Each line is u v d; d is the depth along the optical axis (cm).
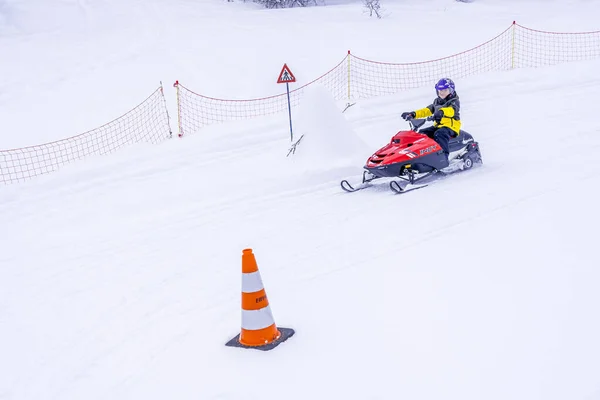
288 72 898
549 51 1473
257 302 386
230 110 1152
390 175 713
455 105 762
